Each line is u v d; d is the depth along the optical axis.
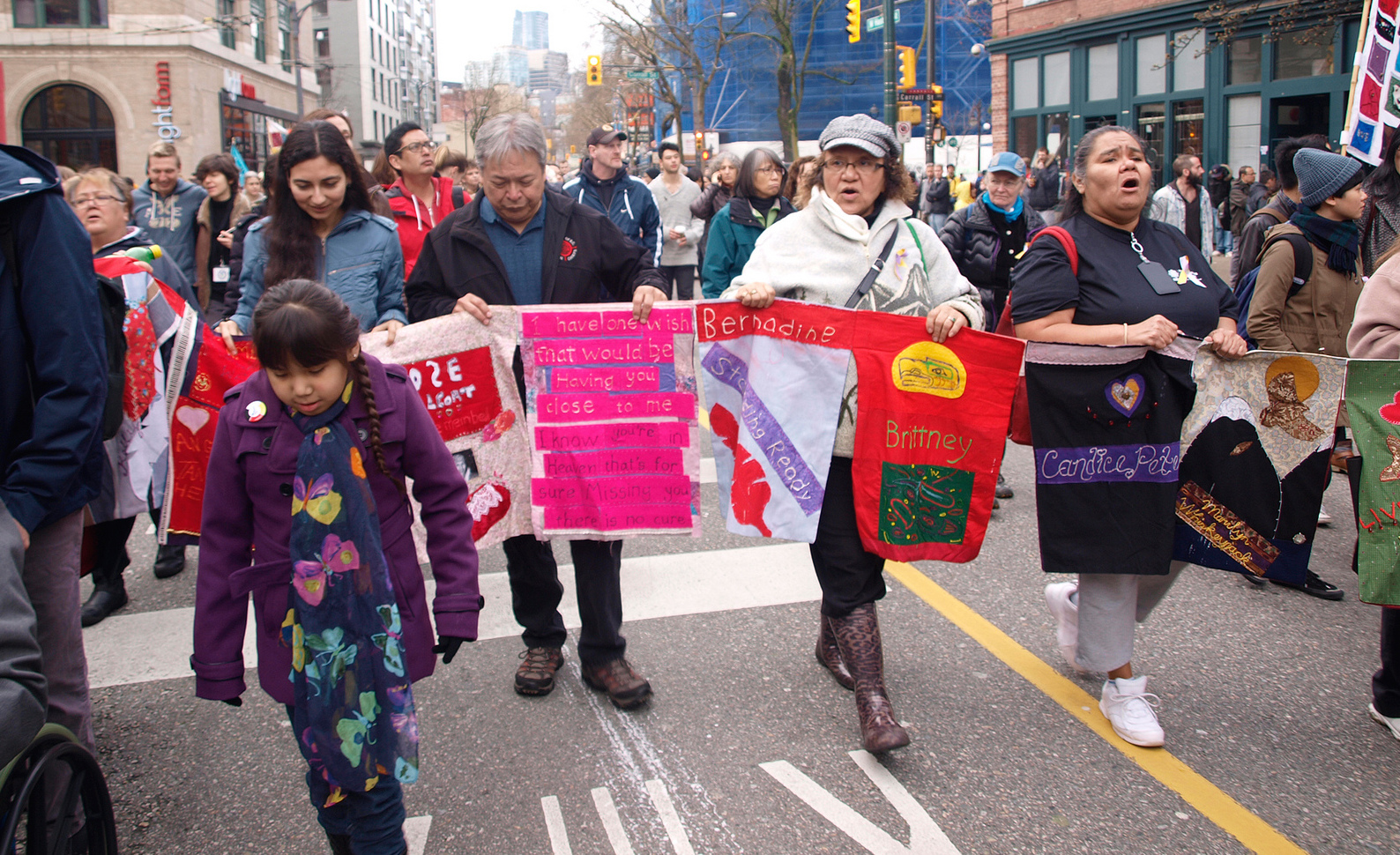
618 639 3.51
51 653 2.60
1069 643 3.62
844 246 3.25
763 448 3.28
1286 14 16.53
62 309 2.35
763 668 3.77
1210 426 3.24
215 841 2.83
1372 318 3.14
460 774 3.11
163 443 3.80
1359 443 3.11
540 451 3.40
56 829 2.15
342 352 2.14
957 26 54.06
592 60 34.62
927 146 23.25
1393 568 3.06
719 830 2.79
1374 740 3.24
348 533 2.20
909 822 2.81
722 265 6.61
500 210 3.34
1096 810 2.87
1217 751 3.18
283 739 3.40
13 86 31.91
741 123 57.38
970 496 3.24
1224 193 18.42
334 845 2.45
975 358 3.18
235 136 37.19
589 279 3.48
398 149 6.21
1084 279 3.12
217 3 35.91
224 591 2.29
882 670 3.20
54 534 2.58
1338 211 4.55
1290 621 4.17
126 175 33.00
